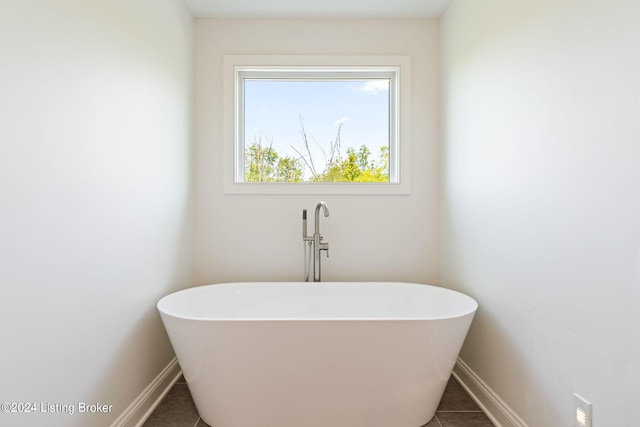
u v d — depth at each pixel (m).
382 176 2.52
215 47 2.37
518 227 1.47
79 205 1.23
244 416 1.53
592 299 1.08
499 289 1.63
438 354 1.53
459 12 2.06
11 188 0.96
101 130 1.35
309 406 1.52
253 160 2.51
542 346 1.32
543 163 1.31
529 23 1.39
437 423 1.65
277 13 2.32
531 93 1.38
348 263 2.39
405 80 2.37
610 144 1.01
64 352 1.15
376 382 1.51
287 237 2.37
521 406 1.46
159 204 1.85
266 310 2.18
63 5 1.14
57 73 1.12
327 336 1.46
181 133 2.13
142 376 1.67
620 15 0.98
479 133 1.82
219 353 1.47
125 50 1.52
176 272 2.08
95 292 1.32
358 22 2.38
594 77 1.07
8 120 0.95
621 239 0.98
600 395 1.05
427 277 2.39
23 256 0.99
